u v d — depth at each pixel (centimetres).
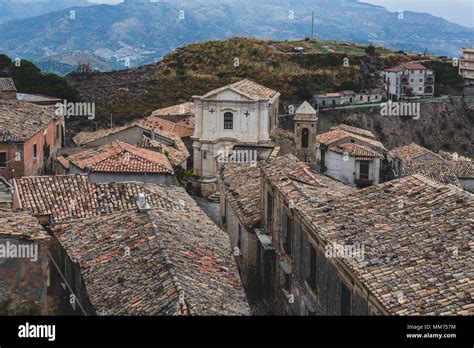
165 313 1898
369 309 1906
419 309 1691
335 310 2288
